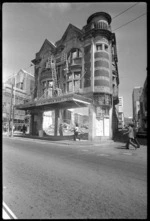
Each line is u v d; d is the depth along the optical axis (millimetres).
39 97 25125
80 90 19422
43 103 18766
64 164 6625
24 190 3965
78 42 20922
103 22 19672
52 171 5613
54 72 22891
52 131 31172
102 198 3566
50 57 24328
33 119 26031
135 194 3752
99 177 5023
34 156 8180
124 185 4336
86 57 19797
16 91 30844
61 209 3080
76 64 20547
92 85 18578
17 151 9570
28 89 33188
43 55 25734
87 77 19297
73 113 36719
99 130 18375
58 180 4723
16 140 16984
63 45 22750
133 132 11641
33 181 4598
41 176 5066
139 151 10445
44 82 25219
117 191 3945
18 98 31094
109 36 19688
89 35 19594
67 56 22031
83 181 4660
